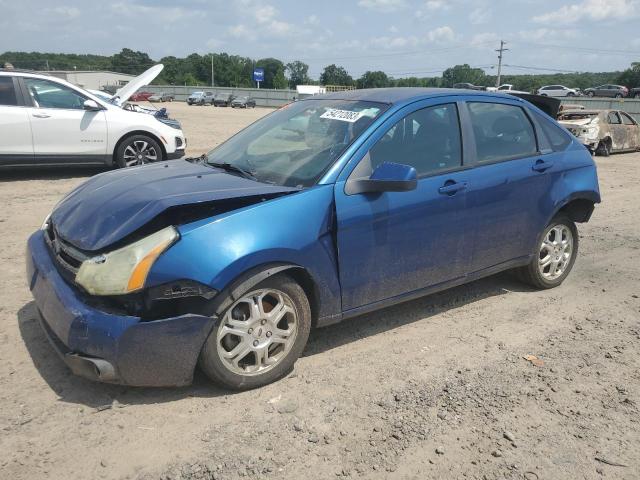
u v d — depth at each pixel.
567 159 4.95
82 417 3.00
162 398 3.19
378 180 3.48
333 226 3.46
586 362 3.85
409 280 3.95
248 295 3.16
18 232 6.37
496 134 4.51
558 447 2.93
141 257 2.90
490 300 4.91
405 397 3.32
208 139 17.25
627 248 6.76
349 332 4.17
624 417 3.22
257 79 92.25
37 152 9.20
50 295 3.14
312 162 3.68
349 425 3.04
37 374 3.38
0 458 2.67
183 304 3.04
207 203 3.13
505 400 3.34
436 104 4.16
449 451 2.87
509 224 4.52
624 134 18.12
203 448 2.80
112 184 3.71
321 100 4.47
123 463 2.68
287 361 3.40
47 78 9.34
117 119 9.83
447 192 3.99
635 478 2.73
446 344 4.04
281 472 2.66
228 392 3.27
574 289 5.25
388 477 2.67
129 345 2.88
